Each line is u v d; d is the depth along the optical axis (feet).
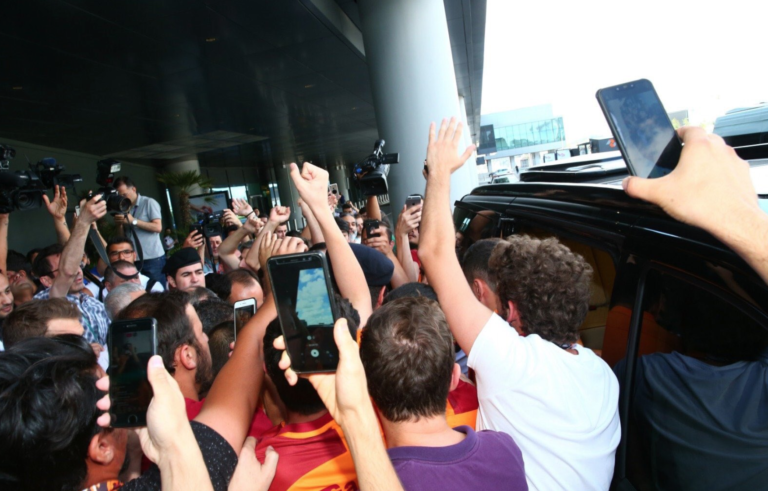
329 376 3.53
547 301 5.24
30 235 47.44
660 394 4.80
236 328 6.65
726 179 2.69
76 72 30.76
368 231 11.05
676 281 4.76
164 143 60.90
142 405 3.79
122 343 3.88
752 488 4.17
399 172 23.25
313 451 4.53
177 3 23.26
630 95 3.60
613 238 5.82
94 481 4.29
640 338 5.20
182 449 3.21
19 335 7.97
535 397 4.68
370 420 3.12
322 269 3.48
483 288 6.73
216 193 29.04
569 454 4.60
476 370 4.94
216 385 4.51
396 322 4.18
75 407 3.94
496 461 4.05
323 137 79.87
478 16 40.65
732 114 10.85
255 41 30.32
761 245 2.57
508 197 9.90
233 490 3.98
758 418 4.15
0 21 22.41
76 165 57.47
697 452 4.47
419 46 22.58
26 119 39.83
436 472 3.90
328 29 29.96
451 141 5.18
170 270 14.12
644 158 3.51
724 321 4.30
